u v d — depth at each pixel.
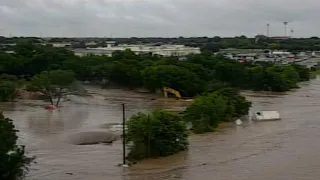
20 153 55.50
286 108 114.88
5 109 113.69
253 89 163.62
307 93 152.75
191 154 67.25
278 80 159.00
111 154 68.12
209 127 84.38
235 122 93.06
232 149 70.19
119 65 161.00
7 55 174.25
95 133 82.81
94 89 158.38
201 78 149.88
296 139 77.25
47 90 124.69
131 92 151.62
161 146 65.31
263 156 66.00
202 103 86.69
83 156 67.19
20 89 138.75
